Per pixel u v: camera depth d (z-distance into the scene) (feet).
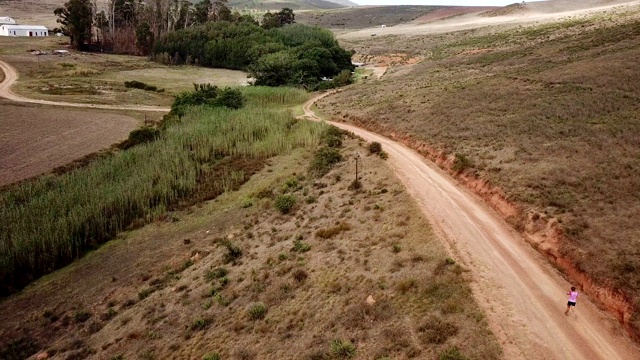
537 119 174.60
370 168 171.12
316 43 458.91
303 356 85.10
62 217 158.81
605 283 91.76
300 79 390.21
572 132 155.33
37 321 125.59
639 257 92.94
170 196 185.57
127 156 210.38
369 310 91.50
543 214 115.14
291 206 159.53
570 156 139.03
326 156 190.90
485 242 111.86
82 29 563.48
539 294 92.84
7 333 121.90
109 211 170.19
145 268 143.74
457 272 95.61
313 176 181.37
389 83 330.95
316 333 90.74
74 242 155.12
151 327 112.78
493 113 195.00
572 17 427.33
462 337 78.48
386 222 124.98
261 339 94.79
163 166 201.05
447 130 189.26
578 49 279.28
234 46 525.75
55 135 252.42
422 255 103.86
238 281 120.88
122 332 114.01
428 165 169.99
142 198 177.88
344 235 125.39
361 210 137.69
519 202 123.85
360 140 208.23
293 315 98.78
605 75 205.67
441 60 379.35
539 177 130.00
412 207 128.36
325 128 232.94
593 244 100.17
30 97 330.75
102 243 161.58
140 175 191.93
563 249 103.40
